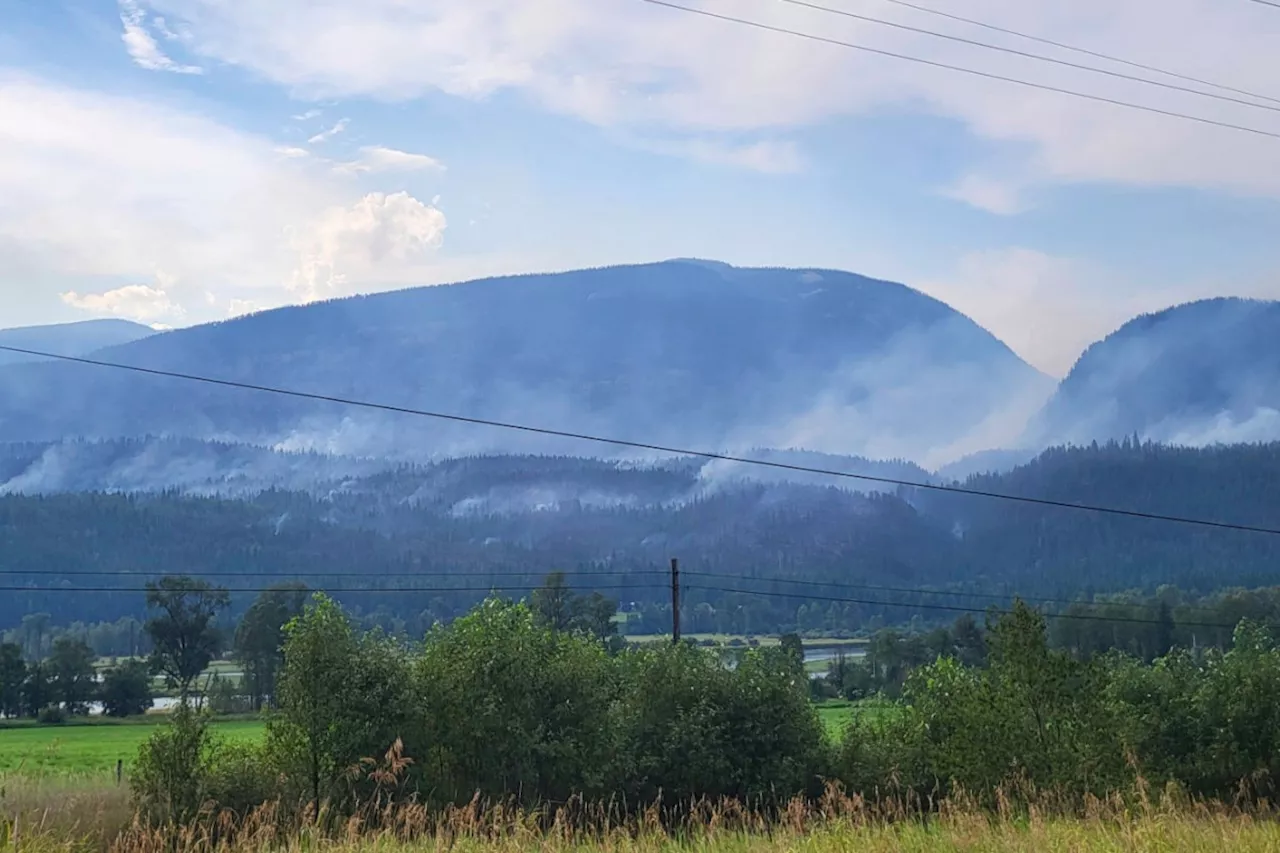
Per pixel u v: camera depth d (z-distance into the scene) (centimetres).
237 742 2748
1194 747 3088
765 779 3156
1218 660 3219
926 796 3030
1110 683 2969
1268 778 2995
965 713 2800
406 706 2788
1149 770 2977
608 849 1747
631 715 3228
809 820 1842
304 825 1766
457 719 2875
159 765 2470
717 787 3144
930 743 3091
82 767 3912
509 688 2930
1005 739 2669
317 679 2716
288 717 2706
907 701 3328
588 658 3136
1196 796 2917
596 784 2961
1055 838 1565
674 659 3334
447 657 2953
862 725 3347
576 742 2994
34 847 1549
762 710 3222
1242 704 3022
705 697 3216
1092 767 2539
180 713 2598
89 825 2147
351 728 2692
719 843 1788
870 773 3092
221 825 1877
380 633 2936
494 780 2870
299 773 2673
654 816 1947
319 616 2794
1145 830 1534
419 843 1667
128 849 1811
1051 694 2697
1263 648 3209
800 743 3234
